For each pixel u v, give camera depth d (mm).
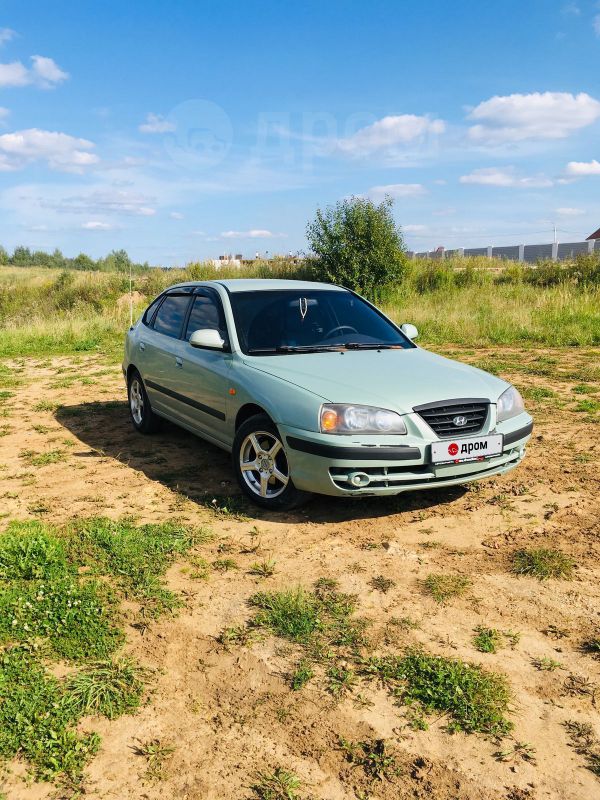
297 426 4625
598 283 22562
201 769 2512
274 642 3307
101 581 3848
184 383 6117
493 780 2457
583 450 6449
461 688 2932
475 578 3938
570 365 11320
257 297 5996
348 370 5047
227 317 5730
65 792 2404
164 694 2930
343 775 2480
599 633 3369
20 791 2406
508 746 2625
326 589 3807
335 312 6070
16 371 12219
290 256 28266
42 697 2854
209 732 2703
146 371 6996
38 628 3322
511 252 45875
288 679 3031
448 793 2396
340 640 3287
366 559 4195
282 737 2674
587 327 15219
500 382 5277
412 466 4555
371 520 4816
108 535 4348
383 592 3781
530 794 2393
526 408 8203
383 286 23703
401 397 4660
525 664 3133
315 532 4613
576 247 41656
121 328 18438
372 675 3049
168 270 30047
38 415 8438
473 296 22469
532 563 4055
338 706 2852
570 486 5461
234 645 3275
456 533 4586
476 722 2730
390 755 2576
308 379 4871
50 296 28797
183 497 5289
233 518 4859
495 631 3377
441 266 26484
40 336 17047
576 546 4348
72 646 3217
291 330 5699
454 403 4699
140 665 3123
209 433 5867
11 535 4129
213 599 3709
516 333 15133
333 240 23891
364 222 23531
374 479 4480
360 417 4504
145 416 7238
